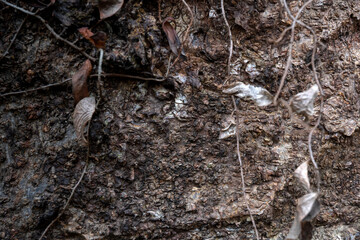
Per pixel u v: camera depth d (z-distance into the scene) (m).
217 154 0.60
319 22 0.62
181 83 0.60
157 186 0.59
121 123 0.58
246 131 0.60
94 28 0.58
